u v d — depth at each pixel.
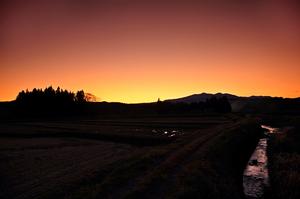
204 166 21.08
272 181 24.44
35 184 23.56
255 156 36.69
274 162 31.73
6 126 98.12
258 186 23.27
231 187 19.42
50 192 17.34
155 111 192.12
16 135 69.38
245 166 30.66
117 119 128.00
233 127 51.03
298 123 72.62
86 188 16.52
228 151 29.67
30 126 96.44
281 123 90.31
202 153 26.30
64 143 52.97
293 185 22.41
